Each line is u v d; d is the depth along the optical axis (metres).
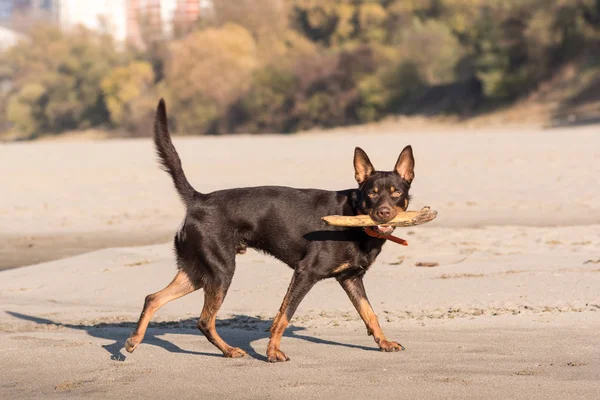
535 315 8.55
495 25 61.81
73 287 11.33
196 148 39.69
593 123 47.38
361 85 69.25
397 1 82.88
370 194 7.32
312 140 44.19
